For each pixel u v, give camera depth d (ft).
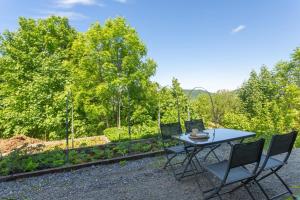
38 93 39.70
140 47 39.19
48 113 39.47
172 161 17.08
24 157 16.94
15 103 39.37
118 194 11.69
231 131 14.32
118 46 39.40
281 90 71.97
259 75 87.97
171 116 39.93
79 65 38.55
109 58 38.40
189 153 13.50
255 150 9.25
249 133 13.56
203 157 18.01
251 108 80.84
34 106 39.42
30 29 42.65
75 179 14.03
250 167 15.16
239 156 8.83
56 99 39.27
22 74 41.16
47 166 16.12
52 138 40.34
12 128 39.81
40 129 40.70
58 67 41.96
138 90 41.09
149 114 43.14
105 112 39.19
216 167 10.69
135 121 41.91
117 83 37.37
